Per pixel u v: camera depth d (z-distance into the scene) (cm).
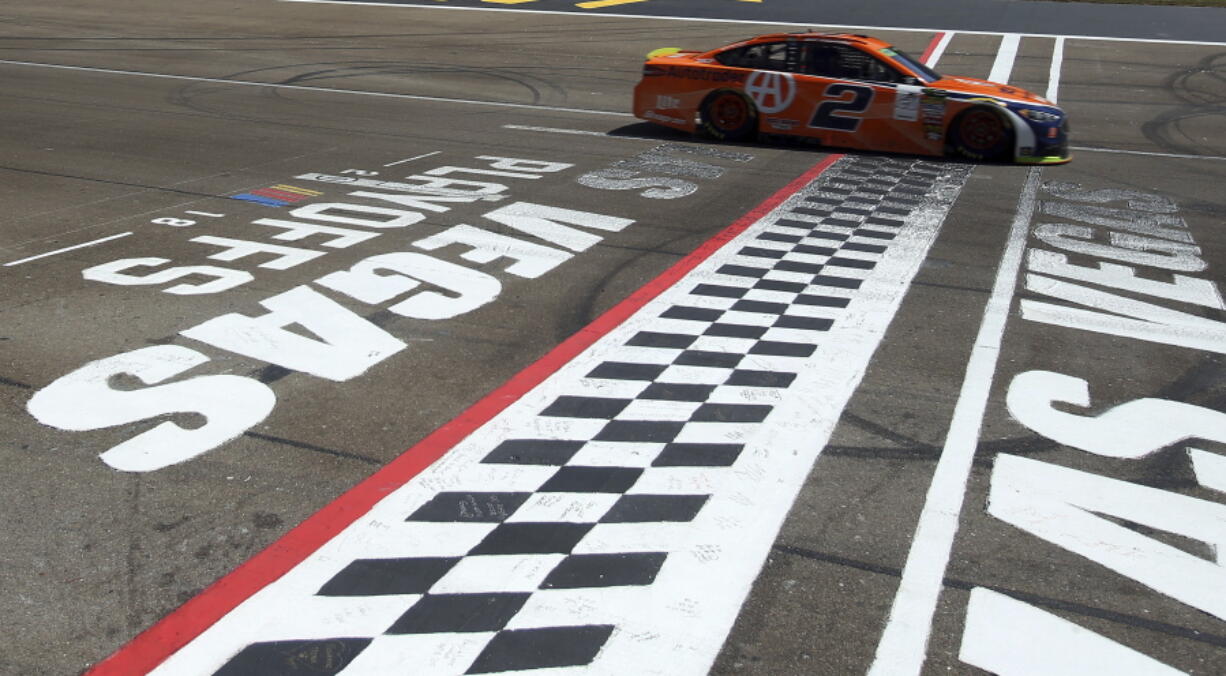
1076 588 369
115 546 389
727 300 661
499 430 480
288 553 385
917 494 429
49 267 707
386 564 378
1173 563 385
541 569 375
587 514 411
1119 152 1153
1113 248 798
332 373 541
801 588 366
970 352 582
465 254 751
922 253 771
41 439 467
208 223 820
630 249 771
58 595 360
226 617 348
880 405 511
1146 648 338
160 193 915
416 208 876
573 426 485
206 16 2216
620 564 379
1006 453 464
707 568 377
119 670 323
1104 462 459
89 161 1038
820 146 1156
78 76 1559
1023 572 378
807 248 779
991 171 1053
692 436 475
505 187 955
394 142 1152
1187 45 1855
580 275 709
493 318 625
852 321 627
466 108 1367
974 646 338
